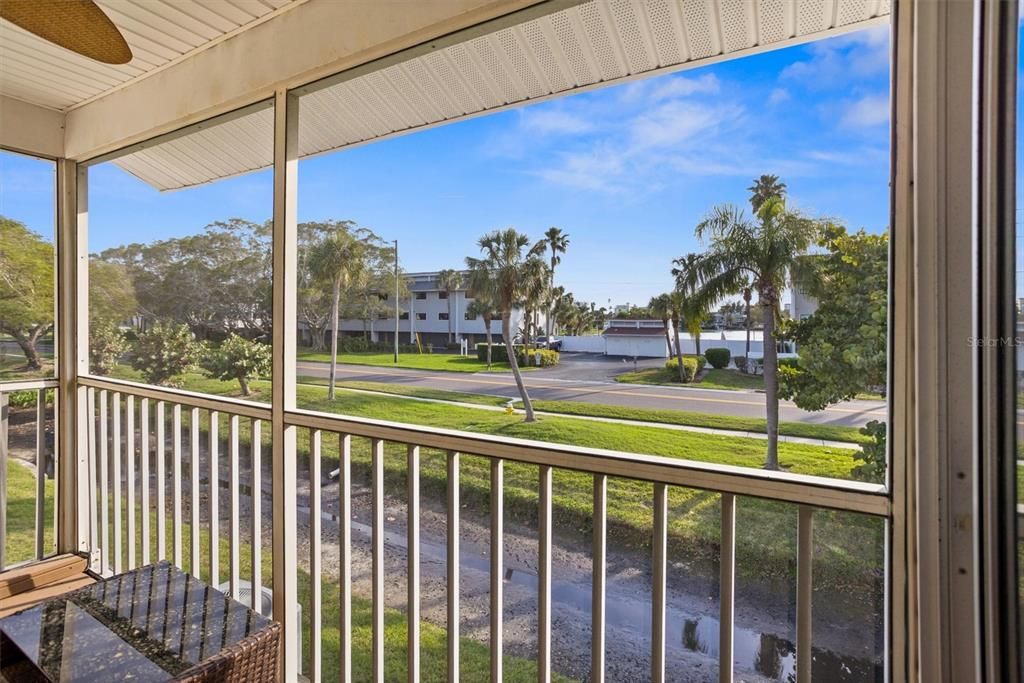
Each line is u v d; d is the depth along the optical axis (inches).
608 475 46.2
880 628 37.7
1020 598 29.7
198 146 97.0
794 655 41.0
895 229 35.8
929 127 33.6
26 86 92.7
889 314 36.3
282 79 69.3
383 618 62.5
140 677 45.8
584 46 57.4
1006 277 29.9
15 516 101.3
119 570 98.3
